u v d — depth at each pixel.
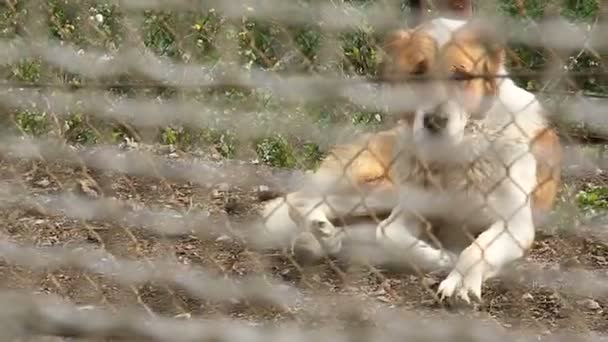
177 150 15.55
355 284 16.44
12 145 15.45
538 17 12.35
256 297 15.34
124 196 16.89
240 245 16.98
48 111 15.52
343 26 13.32
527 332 14.79
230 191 18.09
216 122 14.59
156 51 14.58
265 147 15.45
